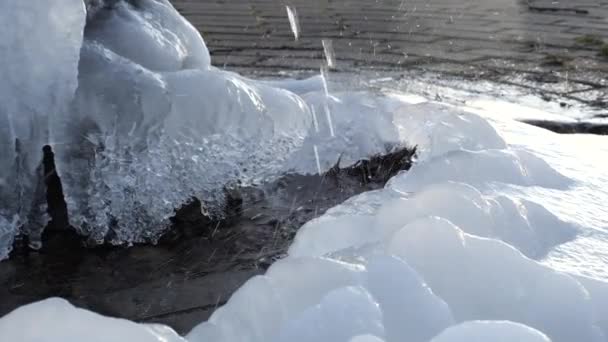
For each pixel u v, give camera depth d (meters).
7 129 1.93
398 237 1.62
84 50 2.09
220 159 2.16
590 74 4.68
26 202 1.99
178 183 2.11
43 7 1.92
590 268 1.67
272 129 2.18
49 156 2.15
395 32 6.30
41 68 1.93
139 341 1.21
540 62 5.05
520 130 2.94
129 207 2.05
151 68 2.32
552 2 8.19
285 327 1.37
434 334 1.37
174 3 7.97
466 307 1.48
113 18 2.36
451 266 1.54
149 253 1.98
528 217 1.87
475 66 4.92
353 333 1.33
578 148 2.72
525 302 1.48
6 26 1.91
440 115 2.58
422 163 2.26
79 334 1.21
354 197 2.09
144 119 2.00
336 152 2.53
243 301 1.42
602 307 1.49
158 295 1.78
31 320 1.23
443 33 6.23
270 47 5.52
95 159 2.00
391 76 4.57
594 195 2.15
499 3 8.30
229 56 5.17
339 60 5.07
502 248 1.56
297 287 1.47
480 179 2.16
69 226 2.09
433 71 4.75
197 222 2.13
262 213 2.20
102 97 1.99
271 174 2.32
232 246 2.02
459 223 1.78
